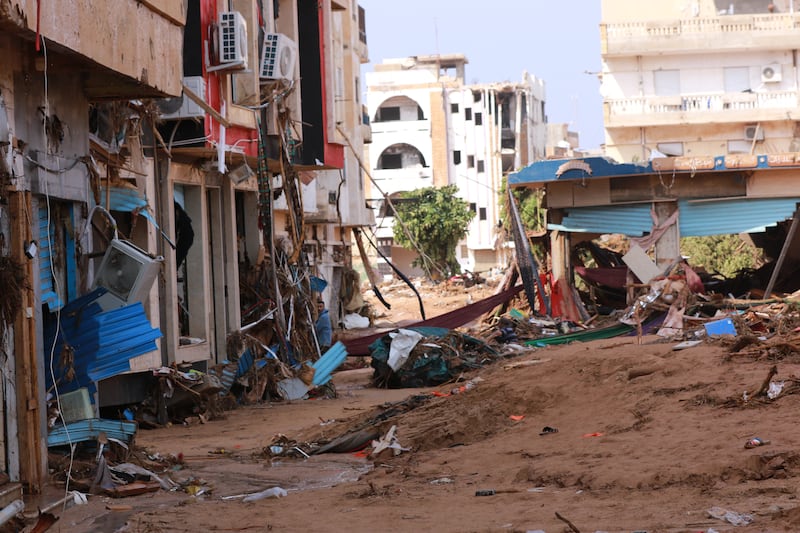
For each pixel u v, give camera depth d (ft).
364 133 174.60
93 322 44.21
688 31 196.44
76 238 47.62
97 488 38.93
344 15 152.15
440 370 87.76
